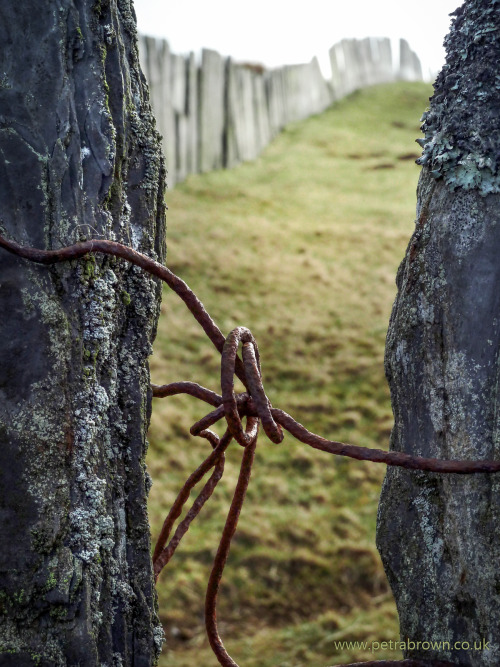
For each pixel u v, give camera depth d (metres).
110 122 1.19
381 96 14.77
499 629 1.09
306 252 8.48
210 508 5.23
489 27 1.19
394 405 1.28
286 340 6.98
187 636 4.27
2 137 1.11
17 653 1.04
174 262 7.77
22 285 1.09
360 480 5.63
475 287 1.16
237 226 8.93
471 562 1.13
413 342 1.23
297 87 13.38
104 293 1.18
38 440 1.08
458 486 1.15
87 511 1.12
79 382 1.13
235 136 11.38
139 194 1.31
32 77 1.13
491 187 1.17
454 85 1.23
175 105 10.27
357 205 10.00
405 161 11.65
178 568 4.70
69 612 1.07
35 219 1.11
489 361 1.15
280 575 4.71
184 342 6.79
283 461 5.82
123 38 1.33
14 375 1.08
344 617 4.43
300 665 4.04
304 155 11.91
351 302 7.57
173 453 5.70
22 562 1.05
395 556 1.24
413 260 1.24
